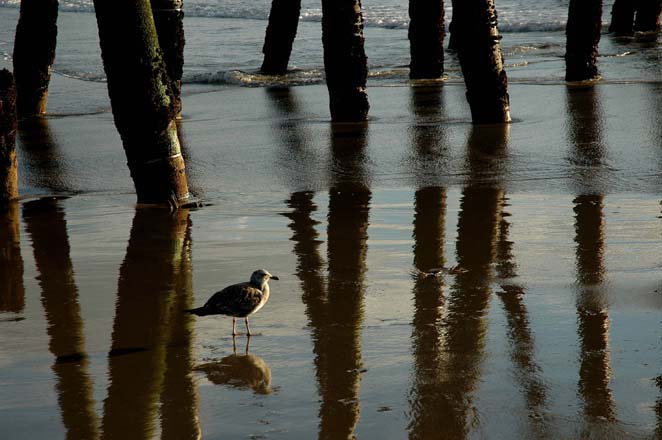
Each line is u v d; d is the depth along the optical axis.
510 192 15.38
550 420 7.12
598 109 22.36
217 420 7.31
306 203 15.18
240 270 11.56
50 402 7.72
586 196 14.90
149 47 14.87
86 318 9.91
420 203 14.88
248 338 9.15
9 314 10.12
